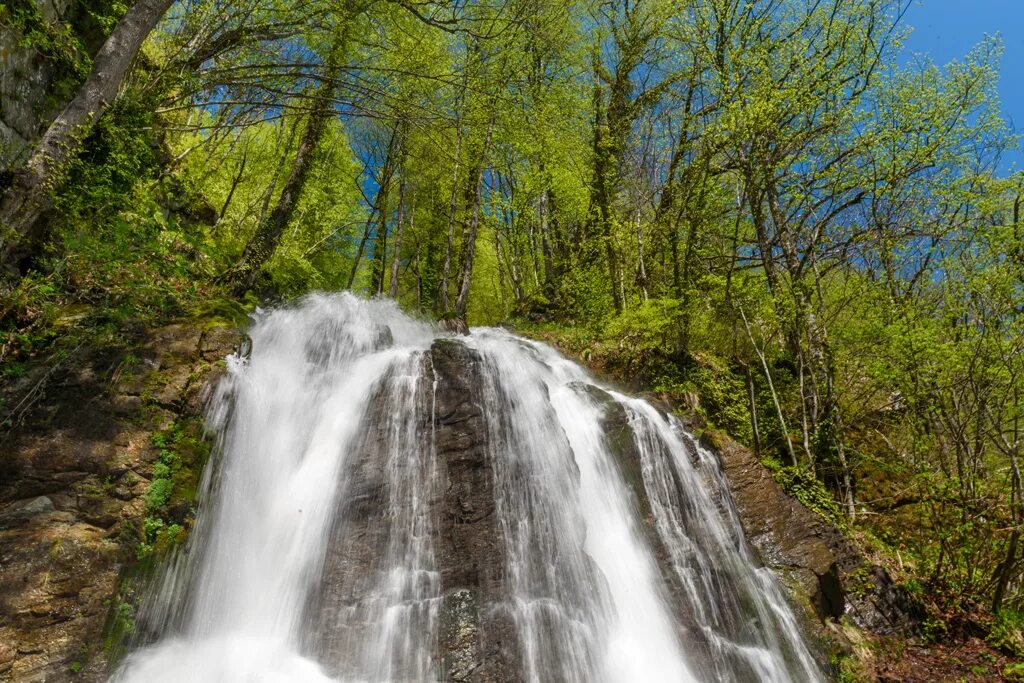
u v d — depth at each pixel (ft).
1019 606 30.17
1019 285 29.01
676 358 43.14
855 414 39.75
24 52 23.45
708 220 48.06
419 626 19.69
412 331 42.57
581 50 63.36
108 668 16.56
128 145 29.27
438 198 76.23
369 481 22.63
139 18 23.82
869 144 39.83
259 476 23.11
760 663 23.50
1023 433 30.89
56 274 23.16
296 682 17.63
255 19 36.35
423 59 47.88
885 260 40.60
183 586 19.03
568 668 20.33
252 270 39.14
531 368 30.83
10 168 22.11
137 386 21.18
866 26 40.50
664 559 25.80
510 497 23.84
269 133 66.95
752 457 32.53
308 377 28.12
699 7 43.06
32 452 18.49
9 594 15.88
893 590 28.91
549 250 68.95
